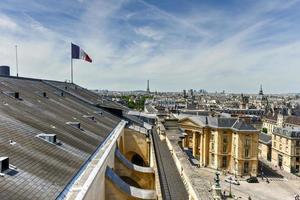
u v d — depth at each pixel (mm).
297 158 104125
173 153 39344
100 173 25578
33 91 45750
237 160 95938
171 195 25156
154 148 47438
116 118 60781
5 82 41906
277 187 87000
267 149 121562
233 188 84188
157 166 35125
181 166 30375
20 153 20297
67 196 18312
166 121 63531
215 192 21000
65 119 36500
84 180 21359
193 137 107750
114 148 37375
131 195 29375
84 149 28281
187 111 139000
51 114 35750
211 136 102750
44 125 29312
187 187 25547
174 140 46875
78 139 30500
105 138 37344
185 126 109750
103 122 48156
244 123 97375
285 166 106875
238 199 74875
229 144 100312
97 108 62656
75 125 35156
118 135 42531
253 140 95875
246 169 96312
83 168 24047
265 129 167375
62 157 23531
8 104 30797
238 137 95250
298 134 104188
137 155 57875
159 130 62344
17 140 22125
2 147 19719
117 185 28875
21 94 38969
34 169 19156
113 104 86188
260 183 90250
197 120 106688
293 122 140500
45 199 16484
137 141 56531
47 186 17953
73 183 20469
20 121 26781
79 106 53219
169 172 32406
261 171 102875
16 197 15148
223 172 98000
